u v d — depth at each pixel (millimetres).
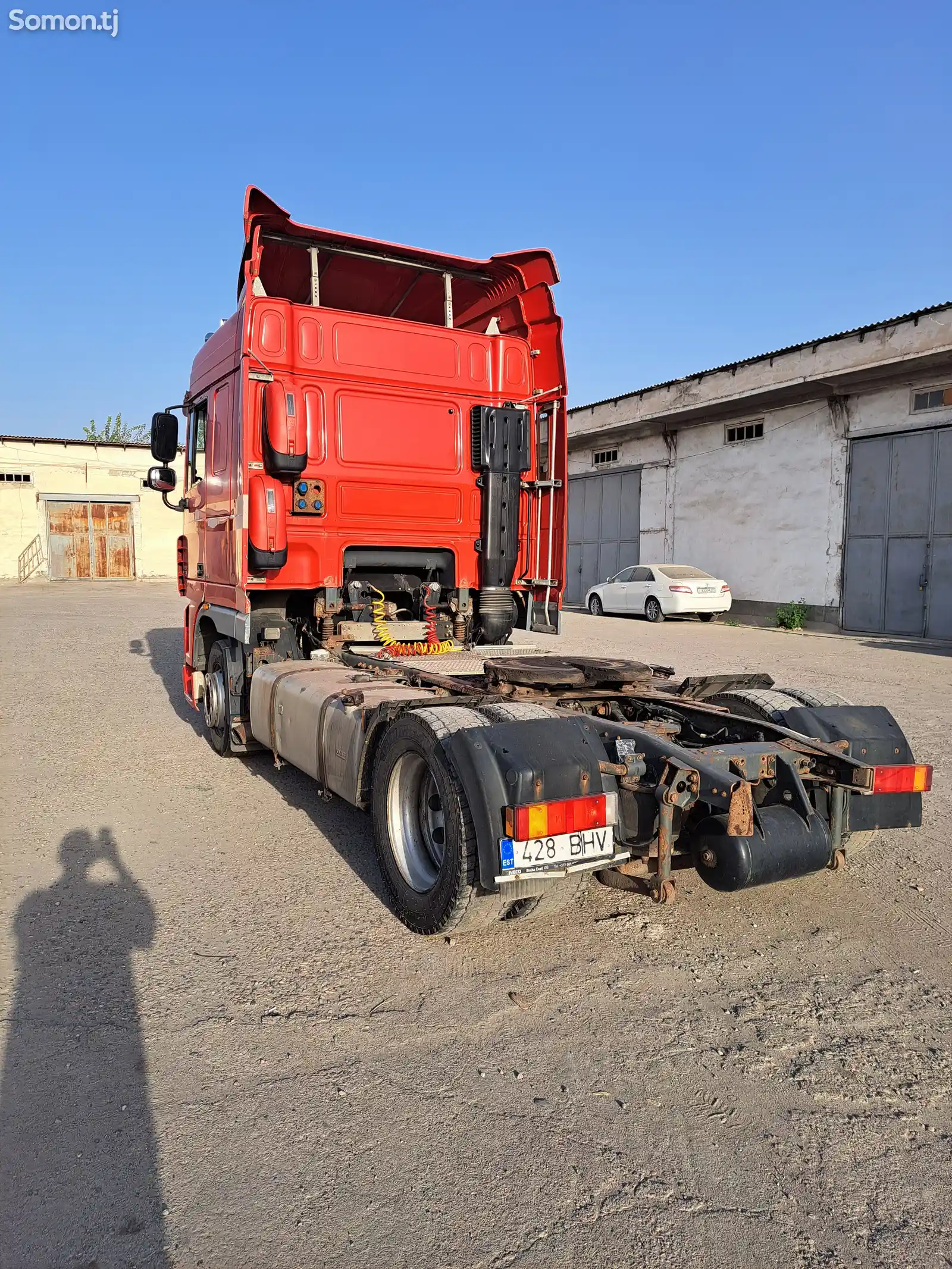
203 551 7297
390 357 6234
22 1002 3211
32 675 11047
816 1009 3266
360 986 3373
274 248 6375
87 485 33219
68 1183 2297
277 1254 2072
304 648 6496
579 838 3348
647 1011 3230
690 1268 2057
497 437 6531
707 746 4410
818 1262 2080
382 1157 2416
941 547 16578
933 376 16562
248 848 4922
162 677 11062
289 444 5660
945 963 3660
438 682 4875
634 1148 2477
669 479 23359
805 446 19359
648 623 19859
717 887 3416
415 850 3998
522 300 6863
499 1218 2199
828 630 18766
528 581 6918
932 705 9281
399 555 6426
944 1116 2646
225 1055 2896
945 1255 2107
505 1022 3137
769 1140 2523
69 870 4543
